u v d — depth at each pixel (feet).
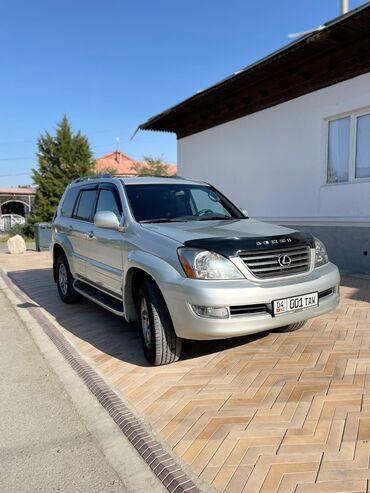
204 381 12.43
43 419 11.00
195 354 14.43
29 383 13.33
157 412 10.87
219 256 12.09
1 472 8.86
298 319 12.73
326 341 15.05
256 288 11.94
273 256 12.64
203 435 9.70
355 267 27.68
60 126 93.81
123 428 10.29
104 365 14.33
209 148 40.93
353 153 27.50
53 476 8.68
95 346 16.35
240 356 14.06
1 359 15.60
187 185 18.58
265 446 9.12
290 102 31.58
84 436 10.14
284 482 7.98
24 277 34.40
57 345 16.72
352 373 12.39
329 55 27.76
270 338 15.55
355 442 9.07
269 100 33.35
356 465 8.34
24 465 9.07
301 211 31.37
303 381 12.04
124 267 14.97
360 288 22.89
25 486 8.39
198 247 12.30
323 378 12.16
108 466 8.95
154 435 9.84
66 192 23.72
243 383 12.14
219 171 39.78
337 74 27.68
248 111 35.63
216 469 8.48
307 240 13.82
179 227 14.47
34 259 47.75
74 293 22.48
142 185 17.53
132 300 14.93
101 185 19.15
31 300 25.32
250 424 10.01
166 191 17.53
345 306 19.38
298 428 9.72
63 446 9.75
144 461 9.05
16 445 9.84
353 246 27.68
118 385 12.64
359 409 10.39
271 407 10.73
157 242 13.50
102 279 17.44
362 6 21.03
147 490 8.16
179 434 9.81
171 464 8.72
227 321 11.68
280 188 33.06
